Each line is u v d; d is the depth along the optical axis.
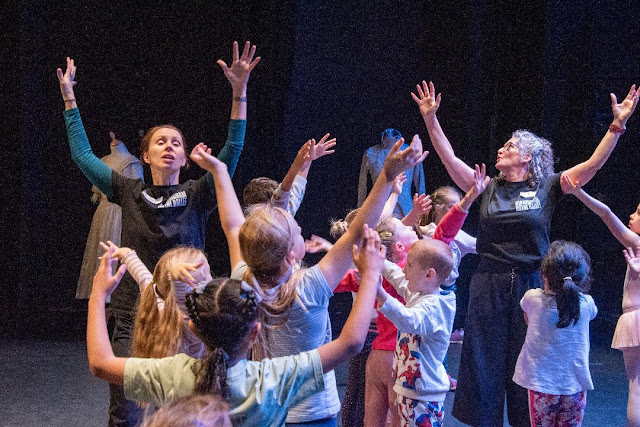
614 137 3.75
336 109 9.11
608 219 3.90
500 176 3.98
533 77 8.16
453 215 3.47
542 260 3.80
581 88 8.16
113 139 6.91
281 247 2.25
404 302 3.45
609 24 8.24
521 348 3.78
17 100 7.41
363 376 3.78
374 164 7.95
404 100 9.12
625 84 8.39
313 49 8.97
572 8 8.11
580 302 3.43
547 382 3.39
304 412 2.39
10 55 7.36
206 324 1.93
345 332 2.02
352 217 3.83
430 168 8.81
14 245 7.44
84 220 8.12
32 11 7.46
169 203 3.36
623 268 8.93
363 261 2.12
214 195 3.39
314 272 2.31
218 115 8.38
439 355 3.04
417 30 9.02
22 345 6.57
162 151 3.46
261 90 8.41
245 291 1.97
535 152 3.88
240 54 8.33
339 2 8.98
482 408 3.81
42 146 7.74
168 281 2.43
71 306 7.98
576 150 8.23
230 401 1.92
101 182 3.47
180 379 1.98
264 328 2.28
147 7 8.23
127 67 8.27
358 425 3.79
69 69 3.53
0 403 4.84
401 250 3.61
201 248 3.43
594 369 5.93
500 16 8.30
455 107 8.59
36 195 7.59
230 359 1.96
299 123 9.00
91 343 2.05
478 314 3.85
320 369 1.99
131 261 2.69
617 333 4.00
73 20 8.09
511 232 3.81
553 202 3.88
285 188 3.24
